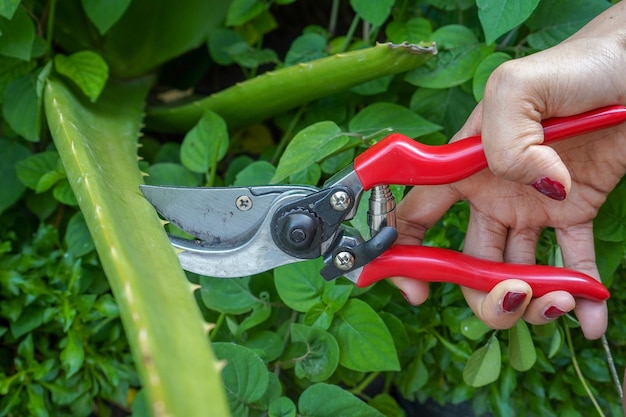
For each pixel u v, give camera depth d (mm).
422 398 811
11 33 758
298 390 774
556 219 648
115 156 689
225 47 908
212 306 720
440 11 875
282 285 707
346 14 1049
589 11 725
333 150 679
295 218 558
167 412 351
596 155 617
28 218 891
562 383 761
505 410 738
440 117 792
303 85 760
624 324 750
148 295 429
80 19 926
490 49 758
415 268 599
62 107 691
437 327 779
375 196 568
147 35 933
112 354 797
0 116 886
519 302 567
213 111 843
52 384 770
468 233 673
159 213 602
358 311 696
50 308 767
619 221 694
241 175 768
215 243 597
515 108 529
